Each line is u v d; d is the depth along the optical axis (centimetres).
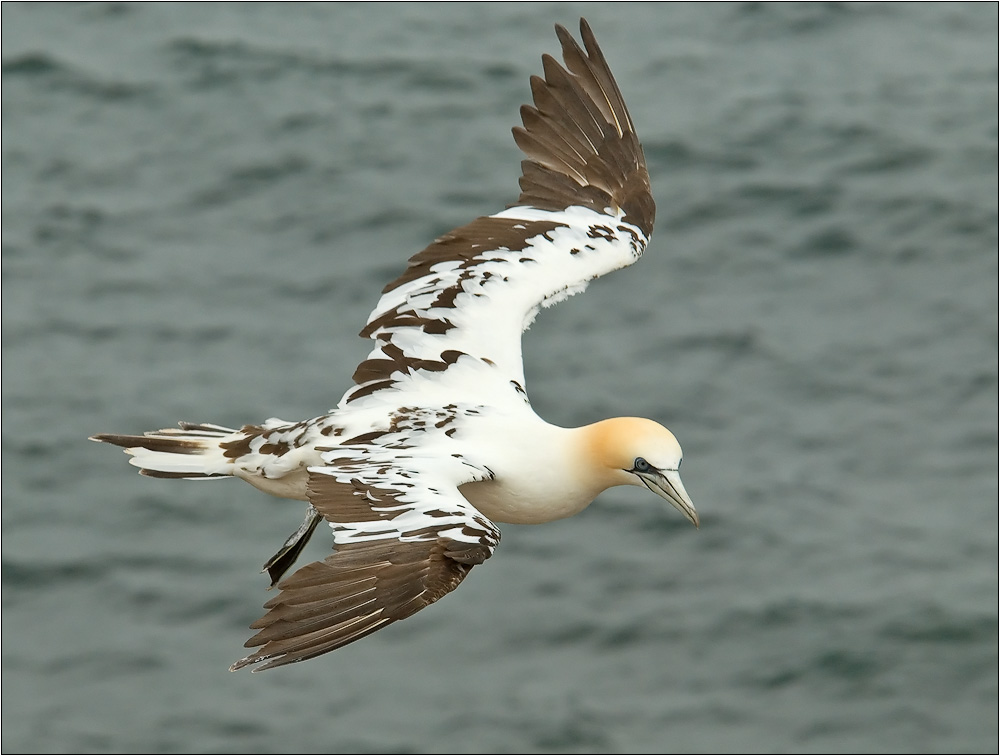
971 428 2619
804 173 3259
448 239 1378
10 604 2317
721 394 2683
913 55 3719
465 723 2120
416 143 3350
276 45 3694
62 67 3606
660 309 2888
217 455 1260
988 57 3709
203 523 2464
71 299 2928
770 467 2538
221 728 2119
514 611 2295
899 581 2320
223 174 3269
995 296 2917
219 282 2962
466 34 3775
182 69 3603
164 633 2272
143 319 2875
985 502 2469
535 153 1480
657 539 2406
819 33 3806
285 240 3073
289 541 1375
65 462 2561
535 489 1247
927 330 2847
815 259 3039
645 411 2633
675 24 3831
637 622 2267
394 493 1118
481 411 1252
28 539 2425
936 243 3067
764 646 2227
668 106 3481
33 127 3428
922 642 2217
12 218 3144
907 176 3247
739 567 2353
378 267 2981
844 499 2475
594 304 2898
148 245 3067
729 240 3081
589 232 1418
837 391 2700
